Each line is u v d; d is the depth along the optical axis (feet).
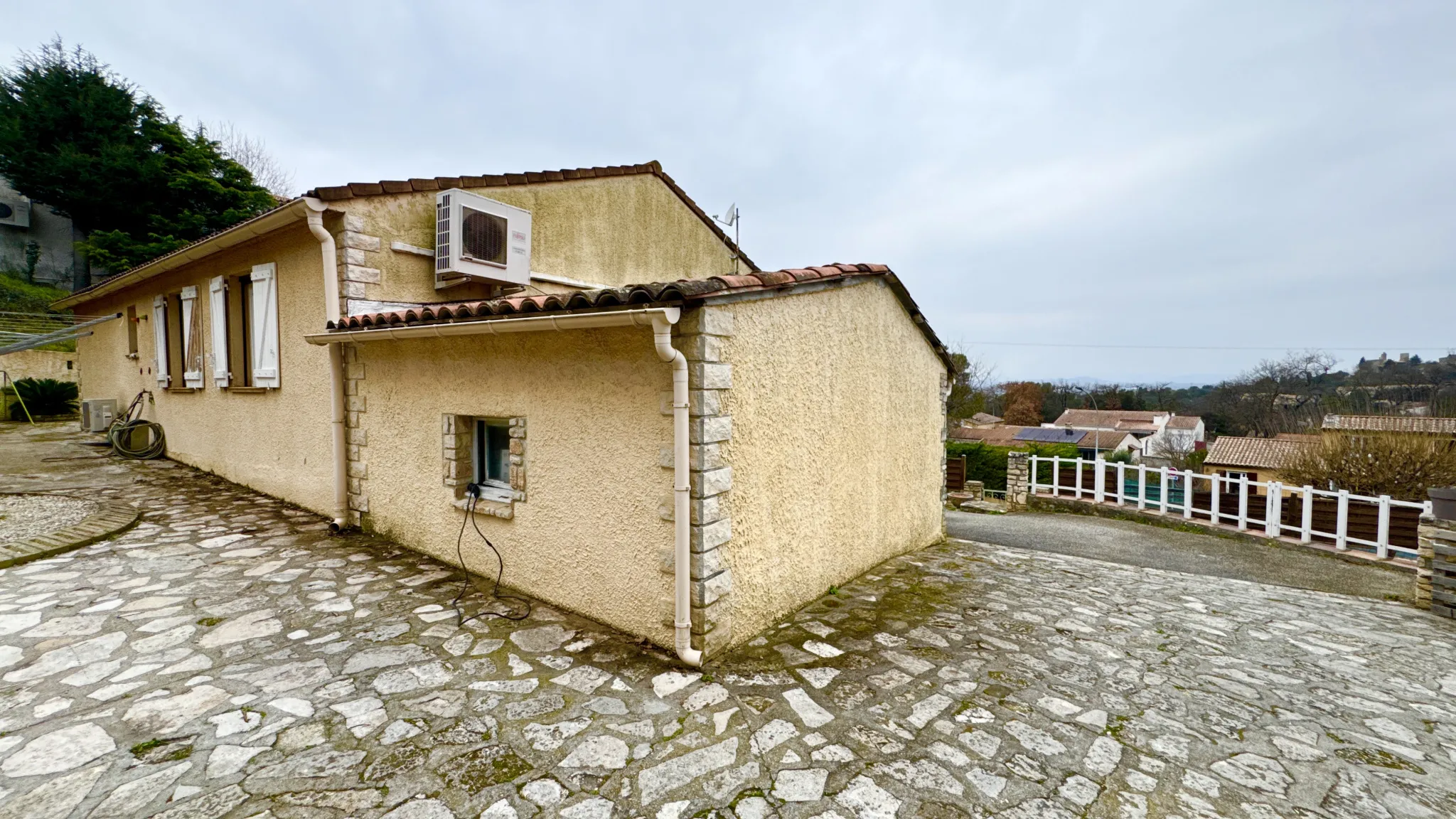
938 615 15.16
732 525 12.37
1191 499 32.53
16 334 35.09
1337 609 17.35
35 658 10.82
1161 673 12.22
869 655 12.43
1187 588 19.10
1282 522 29.17
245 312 25.96
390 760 8.23
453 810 7.28
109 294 38.42
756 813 7.46
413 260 20.53
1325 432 40.93
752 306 12.79
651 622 12.30
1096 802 7.95
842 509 17.15
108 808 7.13
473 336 14.96
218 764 8.01
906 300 19.88
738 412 12.46
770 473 13.70
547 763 8.30
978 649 13.05
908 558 21.18
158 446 32.53
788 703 10.25
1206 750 9.37
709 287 11.07
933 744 9.20
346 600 14.03
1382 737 9.94
